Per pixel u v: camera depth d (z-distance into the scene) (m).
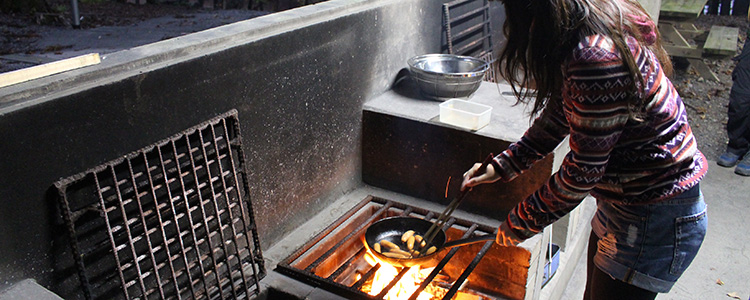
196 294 2.20
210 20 5.53
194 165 2.07
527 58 1.50
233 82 2.22
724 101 5.49
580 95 1.33
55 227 1.78
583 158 1.39
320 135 2.75
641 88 1.33
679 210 1.57
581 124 1.36
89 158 1.79
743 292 2.92
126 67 1.88
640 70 1.39
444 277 2.76
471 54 4.01
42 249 1.76
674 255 1.61
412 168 2.94
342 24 2.70
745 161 4.07
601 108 1.31
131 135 1.89
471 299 2.61
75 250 1.78
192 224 2.09
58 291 1.84
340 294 2.22
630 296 1.73
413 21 3.25
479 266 2.65
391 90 3.19
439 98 3.02
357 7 2.84
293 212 2.71
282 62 2.42
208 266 2.33
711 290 2.93
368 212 2.92
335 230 2.70
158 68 1.92
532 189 2.61
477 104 2.83
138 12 5.78
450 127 2.73
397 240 2.46
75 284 1.89
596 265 1.82
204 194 2.23
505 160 1.83
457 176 2.81
